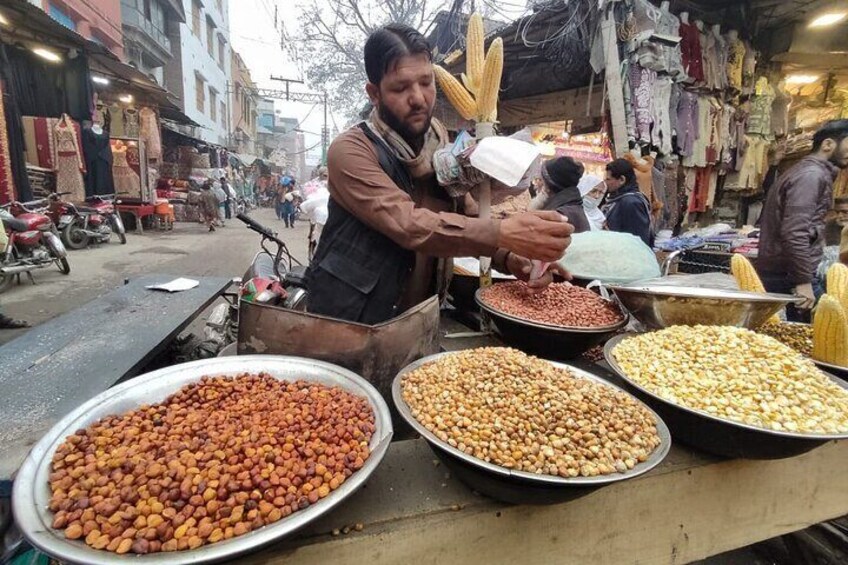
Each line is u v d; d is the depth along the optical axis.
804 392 1.14
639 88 3.67
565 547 1.10
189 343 2.70
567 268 1.97
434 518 0.96
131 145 10.77
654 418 1.09
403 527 0.94
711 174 4.86
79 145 8.42
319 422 1.01
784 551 2.01
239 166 25.22
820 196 2.64
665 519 1.21
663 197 4.11
